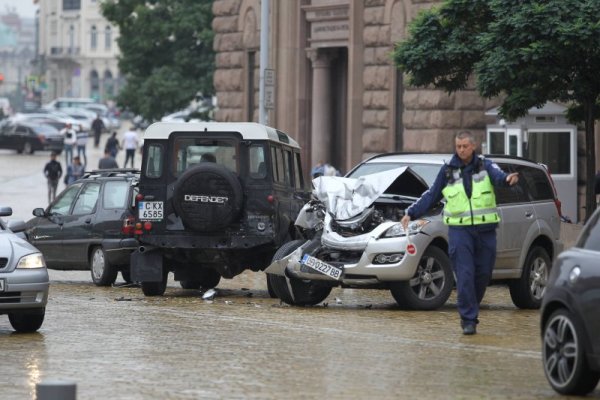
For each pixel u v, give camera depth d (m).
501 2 53.81
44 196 114.00
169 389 26.78
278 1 94.38
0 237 37.56
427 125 77.31
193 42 132.88
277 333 35.94
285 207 48.09
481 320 39.75
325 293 44.41
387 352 32.12
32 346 33.56
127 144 141.25
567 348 26.05
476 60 58.47
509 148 69.81
